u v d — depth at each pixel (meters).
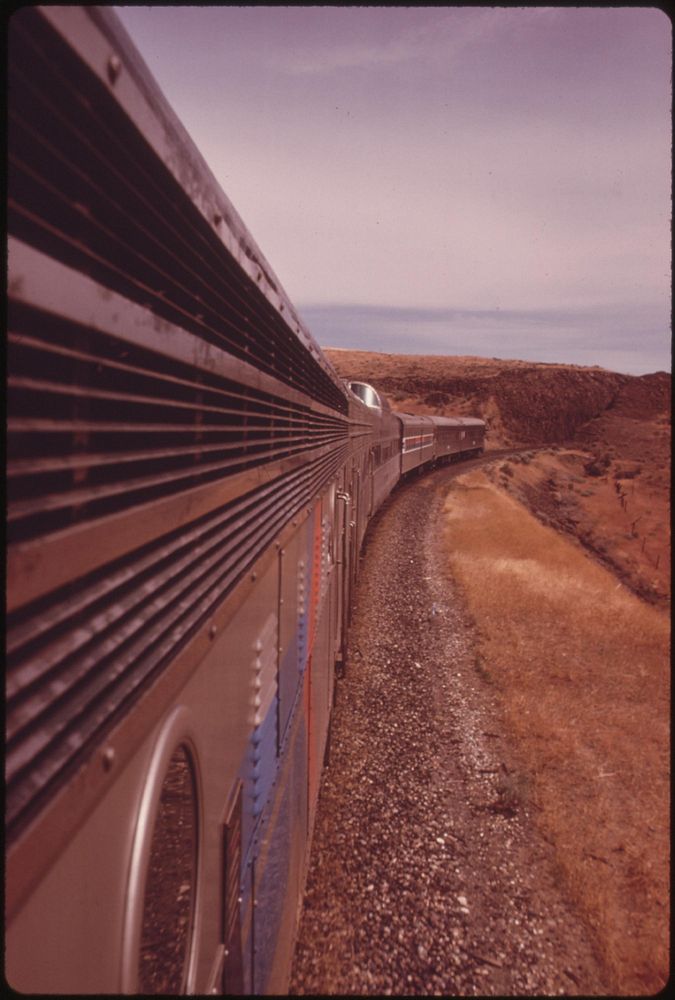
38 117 0.96
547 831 5.74
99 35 0.99
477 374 93.44
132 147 1.19
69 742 0.92
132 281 1.22
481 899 4.86
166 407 1.45
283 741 2.93
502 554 16.73
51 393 0.98
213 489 1.72
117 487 1.12
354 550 9.19
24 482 0.91
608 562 31.73
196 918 1.45
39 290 0.86
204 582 1.62
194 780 1.46
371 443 12.60
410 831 5.46
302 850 4.00
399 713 7.48
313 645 4.26
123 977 1.02
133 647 1.17
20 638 0.84
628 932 4.69
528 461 52.88
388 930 4.41
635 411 98.81
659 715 8.30
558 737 7.45
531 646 10.20
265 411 2.57
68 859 0.87
